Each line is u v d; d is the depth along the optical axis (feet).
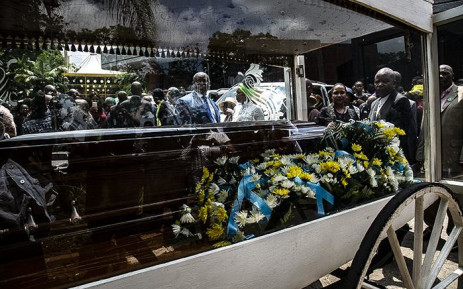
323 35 7.20
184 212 4.58
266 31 6.88
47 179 4.49
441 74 7.31
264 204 4.62
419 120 7.42
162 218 4.66
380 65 7.28
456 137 7.37
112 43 5.97
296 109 8.36
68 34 5.44
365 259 4.11
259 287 4.11
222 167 5.45
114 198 4.77
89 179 4.67
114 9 5.20
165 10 5.63
